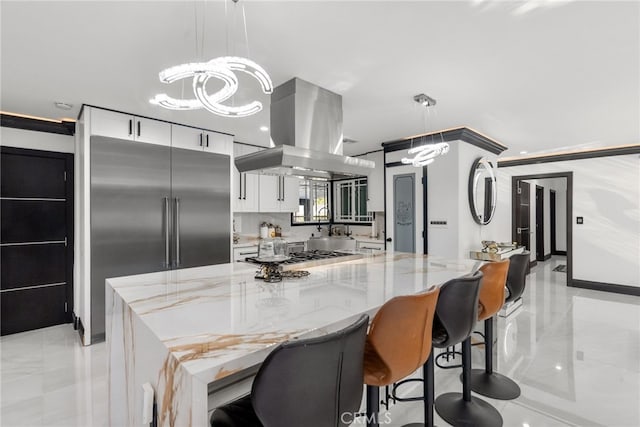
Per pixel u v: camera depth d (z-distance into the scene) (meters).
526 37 1.99
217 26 1.86
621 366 2.72
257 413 0.90
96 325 3.17
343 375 1.00
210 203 3.98
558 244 9.39
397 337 1.33
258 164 2.57
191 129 3.84
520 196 6.76
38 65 2.32
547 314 4.13
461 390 2.33
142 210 3.44
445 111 3.35
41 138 3.64
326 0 1.64
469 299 1.72
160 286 1.79
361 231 5.87
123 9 1.70
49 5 1.66
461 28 1.90
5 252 3.47
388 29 1.91
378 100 3.03
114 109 3.24
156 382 1.10
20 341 3.28
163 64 2.32
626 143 4.90
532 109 3.28
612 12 1.74
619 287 5.18
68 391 2.34
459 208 4.07
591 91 2.82
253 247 4.61
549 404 2.18
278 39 2.01
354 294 1.63
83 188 3.17
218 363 0.89
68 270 3.84
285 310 1.36
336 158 2.66
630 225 5.11
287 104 2.61
